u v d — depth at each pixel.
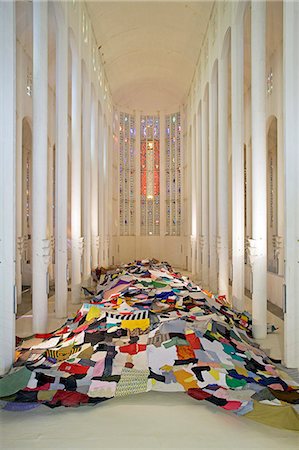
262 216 8.30
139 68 21.59
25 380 5.17
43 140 8.39
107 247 20.05
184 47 18.28
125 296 9.78
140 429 4.23
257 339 8.09
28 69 13.66
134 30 17.27
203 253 16.42
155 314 7.47
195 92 19.44
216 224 14.61
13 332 6.27
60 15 10.08
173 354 5.55
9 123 6.52
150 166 25.78
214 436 4.10
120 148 24.95
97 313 7.64
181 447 3.91
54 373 5.37
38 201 8.30
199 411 4.63
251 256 8.34
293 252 6.57
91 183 16.11
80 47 12.34
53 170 17.11
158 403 4.81
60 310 9.97
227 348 5.93
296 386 5.29
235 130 10.31
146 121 25.80
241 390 4.88
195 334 6.02
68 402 4.70
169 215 25.47
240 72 10.35
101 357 5.67
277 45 11.97
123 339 6.40
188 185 22.62
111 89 22.17
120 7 15.16
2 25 6.51
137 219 25.45
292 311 6.52
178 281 11.50
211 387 4.91
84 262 13.78
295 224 6.61
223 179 12.29
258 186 8.32
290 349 6.46
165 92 24.80
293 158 6.64
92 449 3.88
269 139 14.84
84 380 5.20
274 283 11.80
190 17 15.70
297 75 6.65
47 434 4.14
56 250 10.05
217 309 8.95
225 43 12.14
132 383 5.07
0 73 6.50
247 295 13.62
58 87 10.27
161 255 25.34
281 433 4.17
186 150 23.86
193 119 20.22
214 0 13.51
